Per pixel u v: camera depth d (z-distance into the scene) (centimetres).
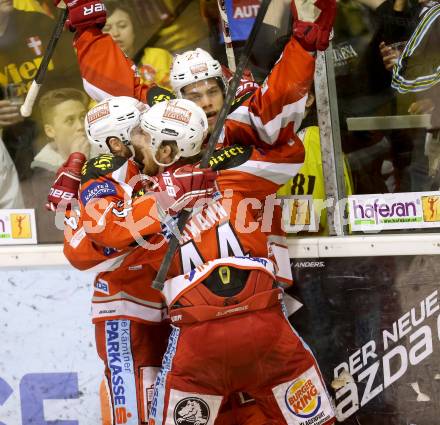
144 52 1260
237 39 1223
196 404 1033
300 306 1212
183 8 1233
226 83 1154
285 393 1045
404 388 1203
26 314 1273
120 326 1143
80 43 1162
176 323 1036
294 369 1041
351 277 1194
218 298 1010
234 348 1010
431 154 1183
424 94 1170
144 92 1171
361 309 1198
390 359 1202
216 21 1229
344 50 1175
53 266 1253
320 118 1179
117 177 1023
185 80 1111
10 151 1286
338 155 1191
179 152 1023
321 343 1213
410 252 1171
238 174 1052
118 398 1134
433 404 1198
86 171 1040
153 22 1246
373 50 1170
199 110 1031
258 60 1226
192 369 1021
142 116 1037
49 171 1285
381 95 1182
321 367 1219
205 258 1035
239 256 1038
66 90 1270
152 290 1150
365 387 1213
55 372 1277
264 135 1054
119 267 1075
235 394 1145
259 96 1041
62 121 1277
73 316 1261
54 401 1283
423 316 1184
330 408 1064
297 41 998
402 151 1191
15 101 1273
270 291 1032
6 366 1289
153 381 1141
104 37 1170
